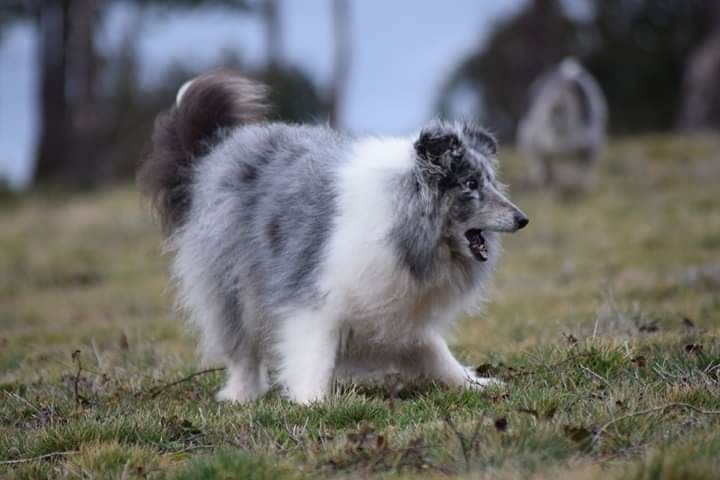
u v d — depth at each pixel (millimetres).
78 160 41812
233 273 10914
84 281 22984
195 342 14219
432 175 9773
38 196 39062
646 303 14945
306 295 10039
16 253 26359
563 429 7910
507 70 45312
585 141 28750
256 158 11016
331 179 10156
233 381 11273
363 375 10938
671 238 22047
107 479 7930
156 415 9570
